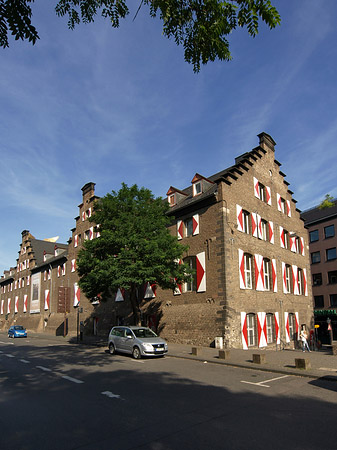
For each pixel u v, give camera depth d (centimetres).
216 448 531
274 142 2806
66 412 729
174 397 855
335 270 4131
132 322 2691
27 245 5041
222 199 2100
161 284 1995
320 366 1330
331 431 607
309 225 4503
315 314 4000
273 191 2709
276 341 2328
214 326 1991
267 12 538
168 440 565
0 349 2214
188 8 605
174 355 1678
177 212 2411
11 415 713
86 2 590
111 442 559
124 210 1978
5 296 5781
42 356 1764
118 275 1738
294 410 741
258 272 2295
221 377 1140
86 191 3591
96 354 1827
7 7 458
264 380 1092
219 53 636
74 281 3588
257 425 640
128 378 1119
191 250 2234
